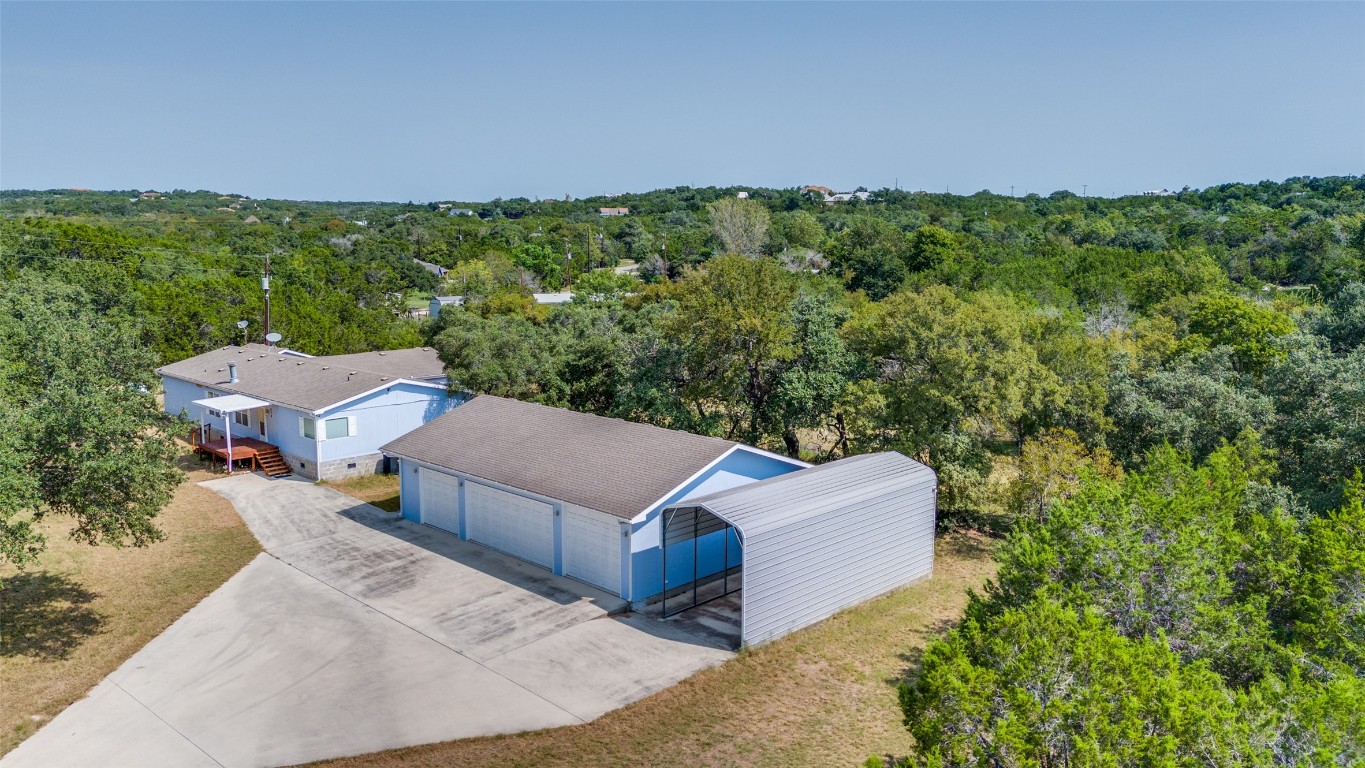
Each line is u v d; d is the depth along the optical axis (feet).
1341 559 39.86
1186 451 65.87
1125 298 171.01
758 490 56.80
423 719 42.75
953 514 80.07
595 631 53.52
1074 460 71.00
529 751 40.19
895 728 42.86
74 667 47.80
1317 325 111.75
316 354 148.87
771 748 40.86
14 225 188.65
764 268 85.15
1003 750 27.89
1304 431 73.67
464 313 125.39
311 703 44.19
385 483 89.30
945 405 74.28
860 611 58.08
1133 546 40.29
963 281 193.36
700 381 85.15
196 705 43.93
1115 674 29.43
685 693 45.85
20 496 44.01
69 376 56.90
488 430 75.41
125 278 138.21
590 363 97.40
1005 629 32.12
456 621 54.60
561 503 61.46
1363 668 36.68
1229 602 45.01
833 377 82.07
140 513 50.42
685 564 61.46
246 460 94.48
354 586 60.34
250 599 57.77
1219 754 26.61
